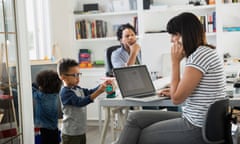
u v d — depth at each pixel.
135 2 5.36
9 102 2.81
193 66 2.11
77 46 5.65
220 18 4.90
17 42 2.89
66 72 2.99
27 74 2.98
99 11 5.49
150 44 4.92
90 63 5.59
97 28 5.52
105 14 5.44
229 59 4.80
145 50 4.92
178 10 5.18
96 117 5.37
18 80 2.90
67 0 5.45
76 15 5.55
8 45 2.82
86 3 5.72
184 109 2.25
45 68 4.03
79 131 2.97
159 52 4.84
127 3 5.40
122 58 4.12
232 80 3.37
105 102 2.64
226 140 2.19
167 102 2.50
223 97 2.19
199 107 2.13
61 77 3.03
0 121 2.71
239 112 2.95
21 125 2.93
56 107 3.28
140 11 5.23
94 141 4.42
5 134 2.76
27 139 2.97
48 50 5.32
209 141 2.10
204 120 2.07
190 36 2.17
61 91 2.98
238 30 4.86
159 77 4.04
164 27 5.33
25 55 2.96
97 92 2.83
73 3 5.54
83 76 5.44
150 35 4.98
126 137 2.39
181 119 2.25
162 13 5.32
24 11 2.96
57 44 5.29
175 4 5.31
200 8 5.07
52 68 4.08
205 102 2.12
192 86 2.10
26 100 2.96
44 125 3.23
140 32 5.22
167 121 2.30
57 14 5.41
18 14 2.89
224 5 4.91
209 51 2.14
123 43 4.11
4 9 2.79
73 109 2.95
